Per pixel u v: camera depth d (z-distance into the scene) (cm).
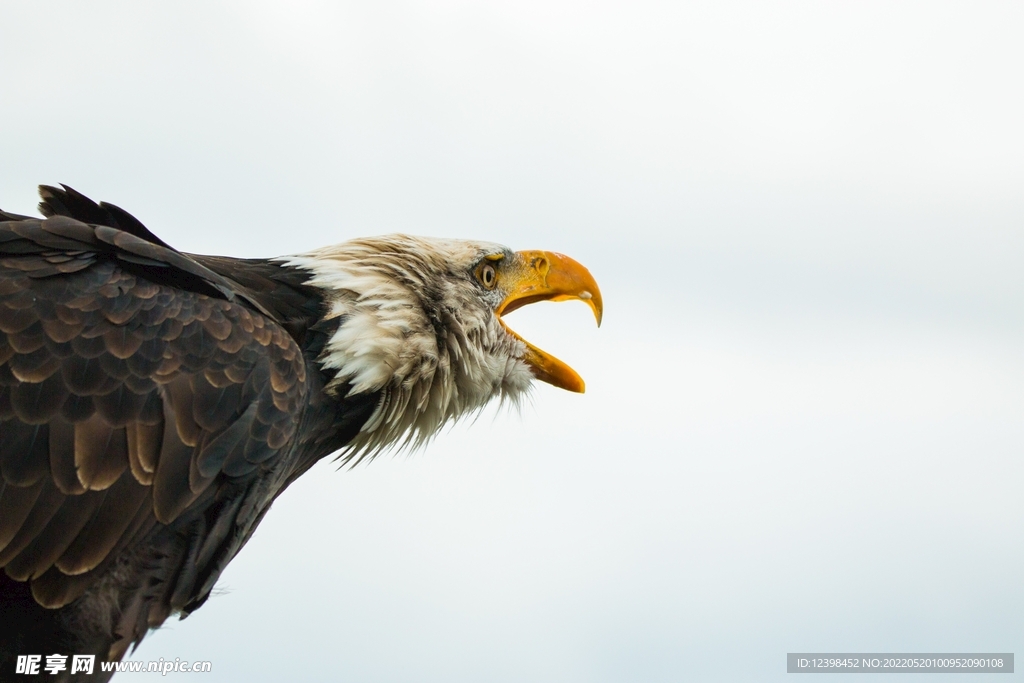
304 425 1021
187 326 898
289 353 952
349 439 1095
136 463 852
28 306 862
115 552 847
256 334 932
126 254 920
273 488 979
